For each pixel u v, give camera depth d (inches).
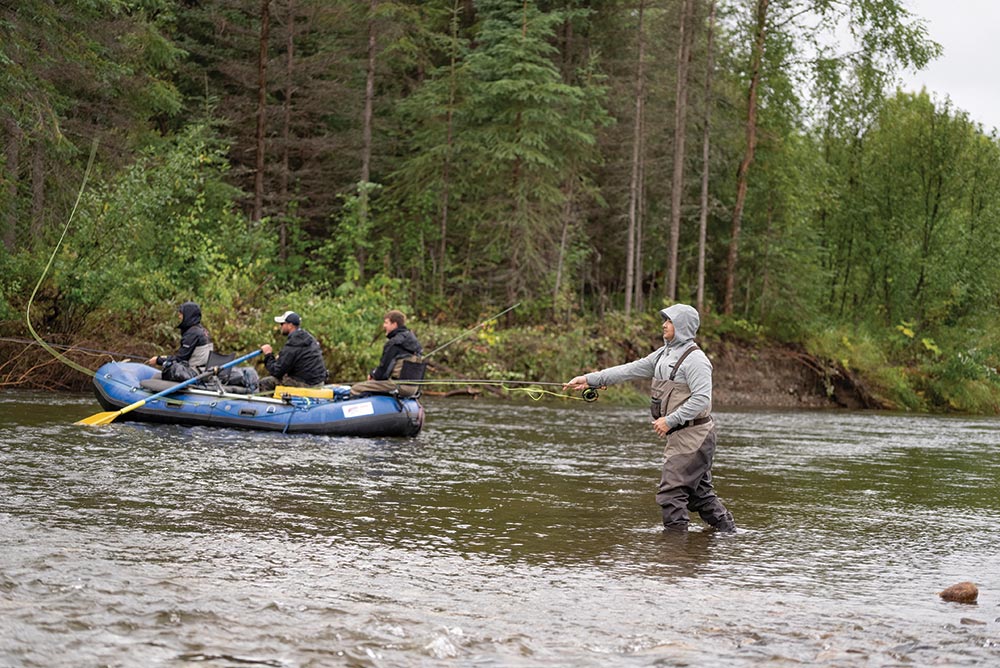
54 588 191.9
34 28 701.9
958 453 557.6
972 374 1146.7
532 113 1002.1
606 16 1163.3
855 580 231.5
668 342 291.6
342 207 1083.9
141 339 713.6
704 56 1136.8
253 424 480.7
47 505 274.2
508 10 1051.9
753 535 283.7
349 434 483.2
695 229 1232.2
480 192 1067.9
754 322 1147.3
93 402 585.3
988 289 1285.7
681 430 285.1
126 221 714.8
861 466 470.0
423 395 844.0
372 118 1128.8
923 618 198.2
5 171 734.5
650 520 298.8
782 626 188.7
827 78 1143.6
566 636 177.5
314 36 1120.2
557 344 978.1
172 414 482.6
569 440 526.9
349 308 852.6
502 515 297.7
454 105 1055.0
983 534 297.9
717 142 1178.0
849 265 1341.0
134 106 928.9
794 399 1088.8
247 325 784.3
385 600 197.5
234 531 255.3
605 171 1221.7
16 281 685.9
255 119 1106.7
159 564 216.5
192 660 156.4
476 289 1131.3
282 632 172.4
